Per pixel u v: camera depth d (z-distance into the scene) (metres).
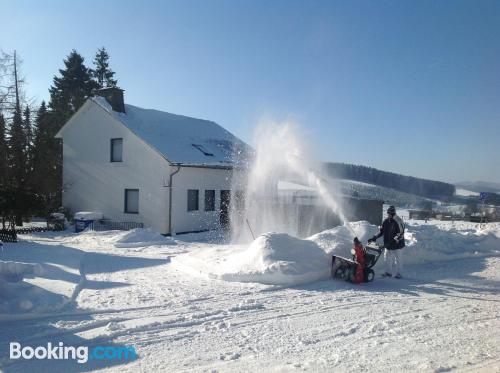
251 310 7.18
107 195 24.78
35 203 21.42
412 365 4.94
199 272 10.46
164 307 7.26
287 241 10.23
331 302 7.78
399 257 10.16
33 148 28.19
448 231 15.48
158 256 13.94
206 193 24.55
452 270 11.23
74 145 26.28
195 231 23.66
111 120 24.62
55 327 6.11
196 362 5.02
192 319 6.63
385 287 9.16
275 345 5.60
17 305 6.57
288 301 7.79
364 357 5.19
